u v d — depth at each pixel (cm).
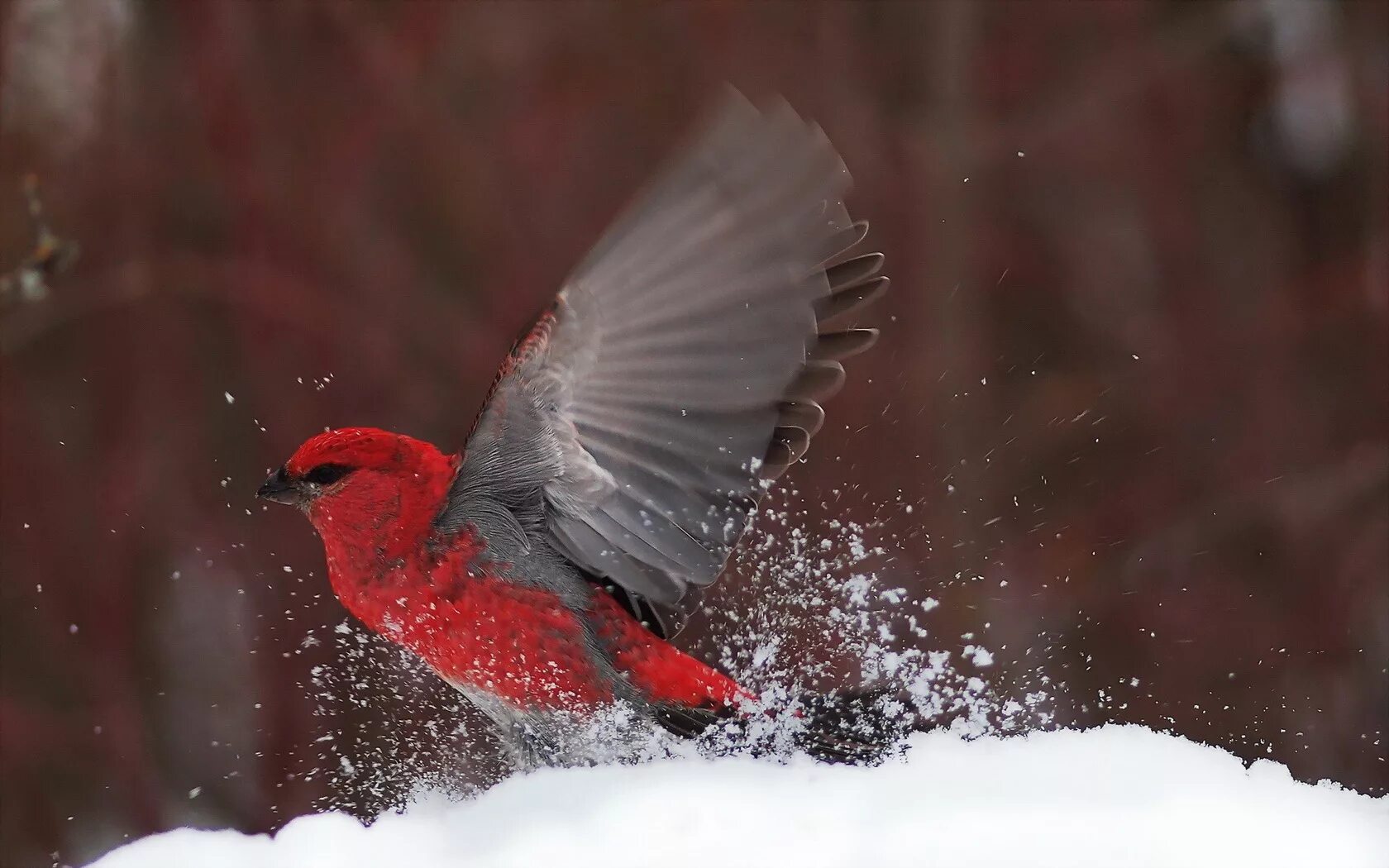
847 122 1487
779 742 552
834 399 1384
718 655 683
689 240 496
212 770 1239
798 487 1328
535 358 529
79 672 1280
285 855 450
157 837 473
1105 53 1545
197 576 1305
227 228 1391
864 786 449
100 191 1341
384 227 1433
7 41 1278
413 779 661
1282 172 1551
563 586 558
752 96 1490
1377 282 1488
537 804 448
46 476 1329
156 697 1273
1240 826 409
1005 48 1532
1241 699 1298
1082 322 1516
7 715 1252
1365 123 1507
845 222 487
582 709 562
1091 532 1395
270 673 1259
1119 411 1473
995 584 1324
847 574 641
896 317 1442
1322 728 1256
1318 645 1327
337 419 1381
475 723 673
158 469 1342
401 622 564
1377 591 1343
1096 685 1295
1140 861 390
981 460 1379
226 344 1384
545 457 546
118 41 1329
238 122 1391
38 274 980
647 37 1505
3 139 1284
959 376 1408
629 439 532
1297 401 1477
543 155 1470
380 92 1438
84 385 1354
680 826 425
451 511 556
